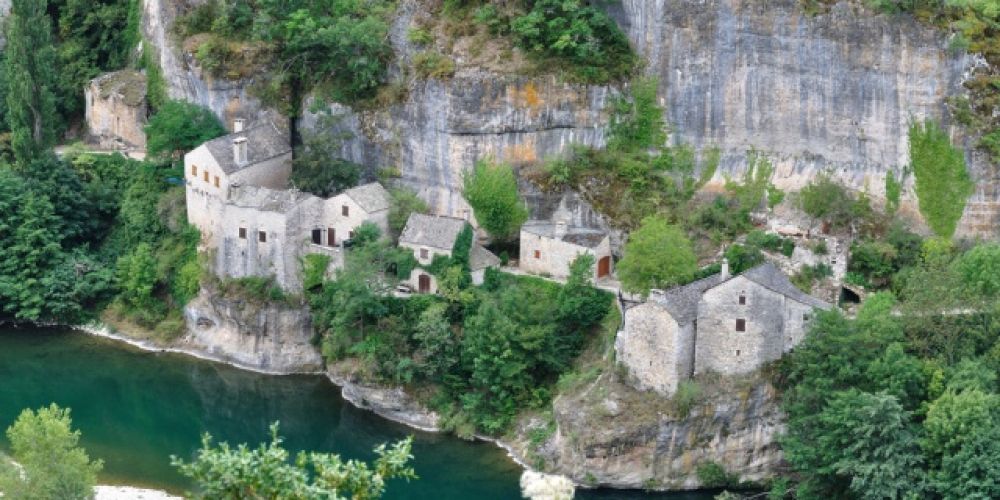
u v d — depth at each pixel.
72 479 106.44
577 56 144.25
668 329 122.00
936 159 135.25
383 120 149.75
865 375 116.81
